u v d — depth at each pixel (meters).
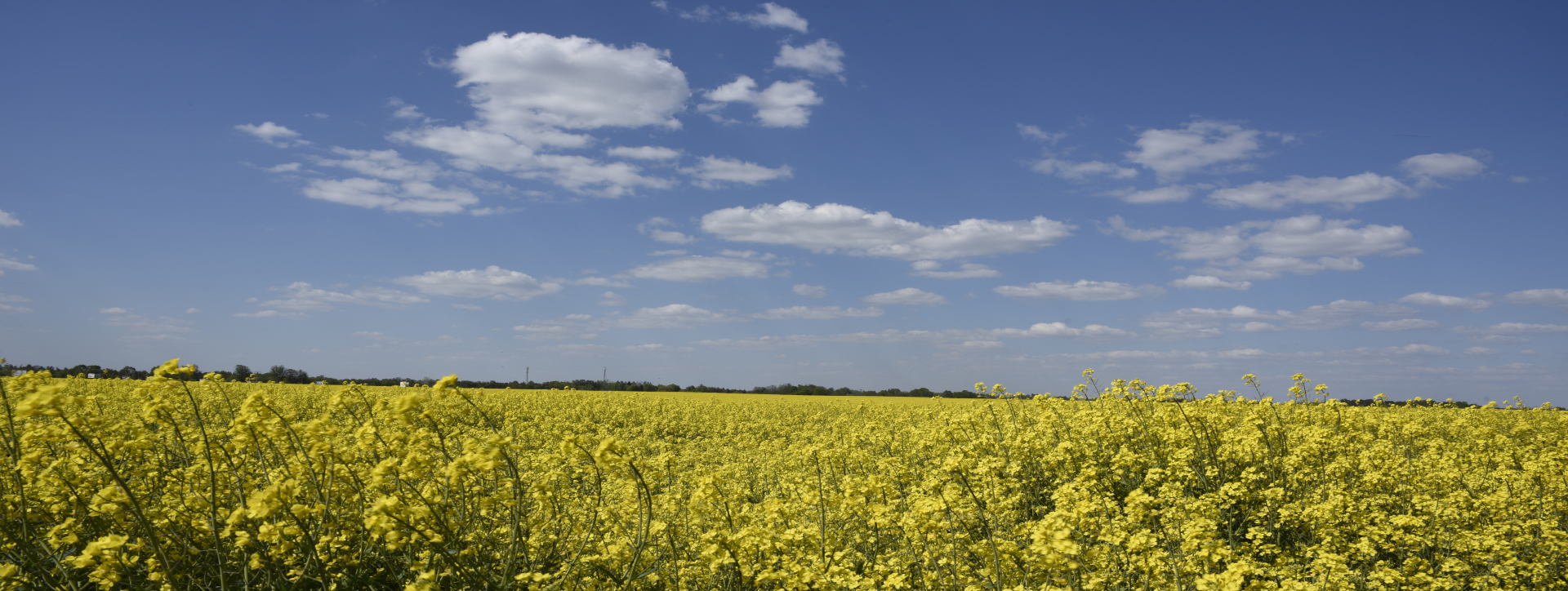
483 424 19.03
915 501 6.56
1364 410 12.50
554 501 6.22
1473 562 6.36
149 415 5.44
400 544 4.92
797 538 5.95
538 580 5.20
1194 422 9.23
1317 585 5.35
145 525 4.62
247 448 6.14
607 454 5.07
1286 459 8.02
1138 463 8.52
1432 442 10.19
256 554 5.04
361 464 6.54
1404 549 6.48
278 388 21.83
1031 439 9.01
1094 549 5.66
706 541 6.17
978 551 5.82
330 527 5.62
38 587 4.98
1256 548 6.51
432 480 6.16
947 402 23.38
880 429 12.30
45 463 5.92
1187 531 5.41
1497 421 15.05
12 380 5.88
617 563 6.00
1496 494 7.49
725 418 24.64
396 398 5.28
